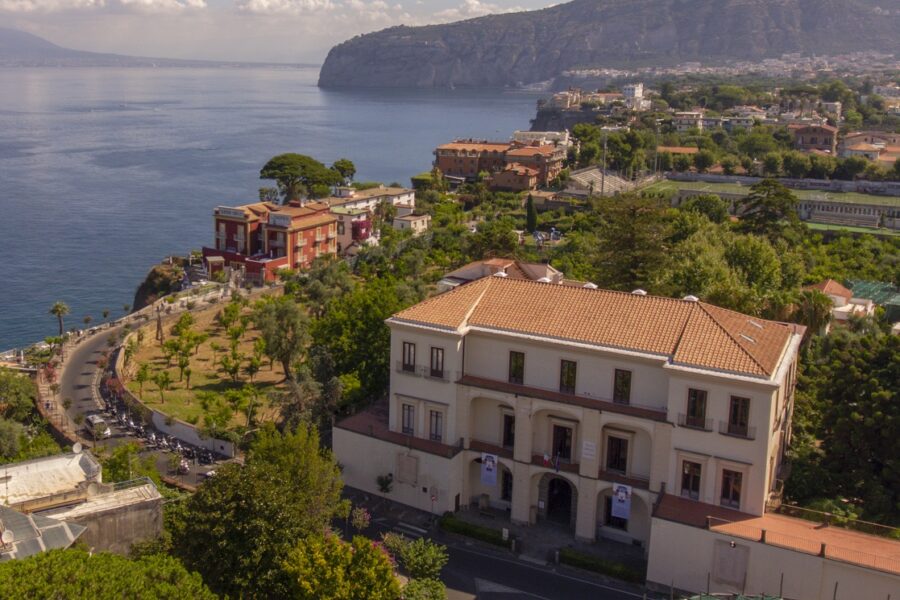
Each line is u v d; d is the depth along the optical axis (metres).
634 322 66.56
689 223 144.50
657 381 64.12
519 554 66.06
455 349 70.25
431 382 71.88
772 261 120.06
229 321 128.38
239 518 51.47
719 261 112.00
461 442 71.50
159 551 53.00
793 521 59.47
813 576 55.19
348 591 49.19
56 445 82.81
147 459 78.00
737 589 57.56
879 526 57.78
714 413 60.62
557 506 72.44
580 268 136.88
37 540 49.38
